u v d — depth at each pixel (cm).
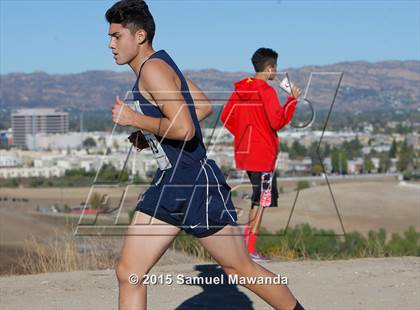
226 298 605
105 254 817
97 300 601
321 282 667
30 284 666
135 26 388
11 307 580
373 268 732
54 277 702
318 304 587
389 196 3031
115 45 391
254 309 572
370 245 1027
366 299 603
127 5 387
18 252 959
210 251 406
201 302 593
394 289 638
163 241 392
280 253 942
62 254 821
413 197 2994
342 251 1009
